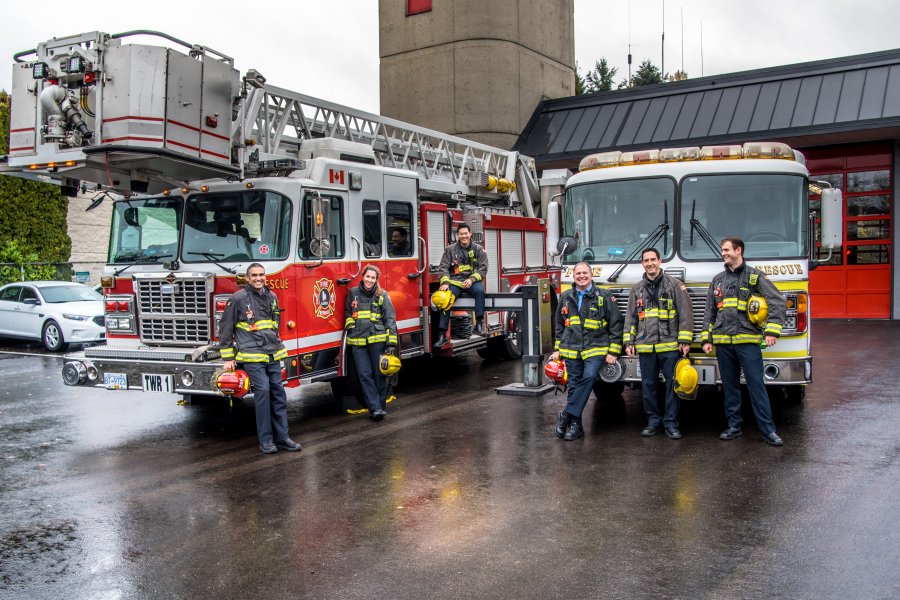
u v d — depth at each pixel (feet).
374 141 36.17
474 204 42.29
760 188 24.49
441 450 22.84
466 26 66.80
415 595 13.24
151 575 14.40
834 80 56.18
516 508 17.52
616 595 12.99
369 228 29.73
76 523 17.31
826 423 24.70
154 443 24.75
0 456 23.36
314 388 34.50
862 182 57.67
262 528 16.72
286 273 25.29
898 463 20.08
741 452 21.59
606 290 23.56
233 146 25.63
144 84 22.21
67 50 23.38
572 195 26.68
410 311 32.27
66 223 68.80
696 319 24.32
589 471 20.24
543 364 32.09
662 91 63.00
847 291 58.49
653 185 25.38
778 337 21.67
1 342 55.67
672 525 16.14
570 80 76.84
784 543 14.98
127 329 26.68
